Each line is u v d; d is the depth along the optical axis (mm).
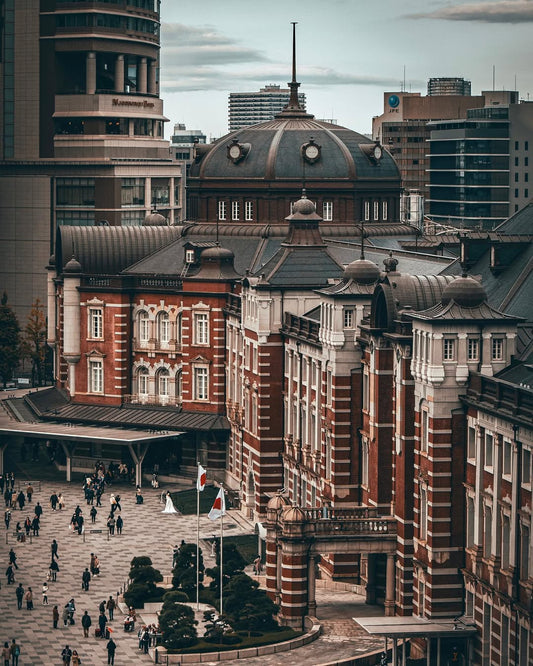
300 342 174000
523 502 121125
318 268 183125
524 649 121125
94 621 148125
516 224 159625
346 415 156750
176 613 138250
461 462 133000
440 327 131625
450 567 133500
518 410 121188
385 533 143625
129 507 195625
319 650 135875
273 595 148000
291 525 142750
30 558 170625
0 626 146500
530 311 141125
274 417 184000
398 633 127625
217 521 187500
